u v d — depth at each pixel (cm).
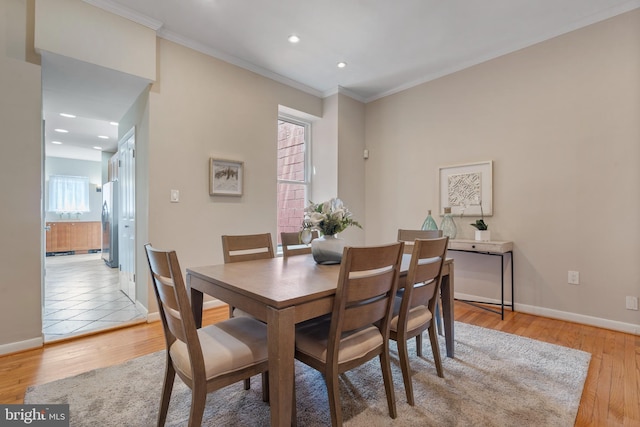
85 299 355
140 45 270
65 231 753
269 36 300
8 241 220
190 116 307
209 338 142
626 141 261
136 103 318
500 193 329
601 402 165
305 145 452
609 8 263
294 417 142
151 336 254
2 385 180
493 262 338
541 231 304
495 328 272
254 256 225
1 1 218
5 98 218
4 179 218
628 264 260
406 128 412
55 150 684
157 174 286
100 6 250
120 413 155
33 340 229
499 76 331
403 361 164
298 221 441
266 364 136
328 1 251
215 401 166
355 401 166
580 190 282
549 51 299
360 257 133
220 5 255
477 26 287
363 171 457
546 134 301
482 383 183
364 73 380
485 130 341
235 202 342
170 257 114
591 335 254
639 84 254
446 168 371
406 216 411
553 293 297
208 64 321
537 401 165
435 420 150
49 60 241
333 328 132
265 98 371
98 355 219
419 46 320
